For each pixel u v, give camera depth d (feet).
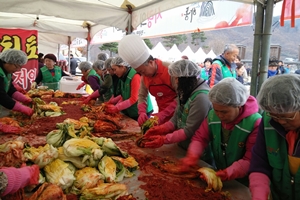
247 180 6.79
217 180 5.69
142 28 24.73
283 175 5.06
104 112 12.05
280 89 4.26
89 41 26.55
